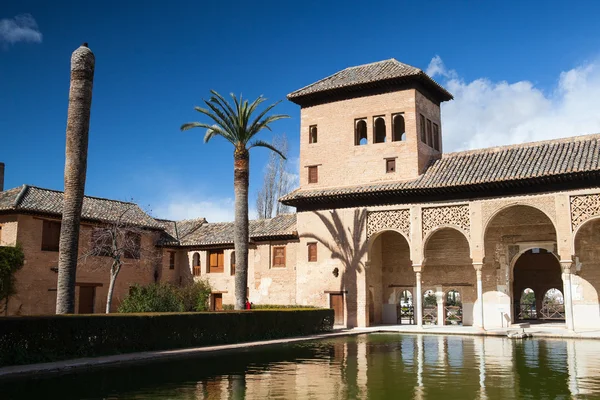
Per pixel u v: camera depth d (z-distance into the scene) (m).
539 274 29.98
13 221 26.88
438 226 25.94
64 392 10.33
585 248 24.89
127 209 31.75
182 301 29.92
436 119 30.97
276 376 12.24
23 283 26.62
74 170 17.92
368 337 23.06
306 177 30.55
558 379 11.64
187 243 35.09
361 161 29.12
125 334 15.99
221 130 24.28
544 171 23.48
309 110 31.12
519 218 26.69
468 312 27.77
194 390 10.51
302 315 23.88
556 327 25.25
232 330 19.78
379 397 9.77
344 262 28.31
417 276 26.09
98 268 30.61
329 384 11.15
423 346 18.94
